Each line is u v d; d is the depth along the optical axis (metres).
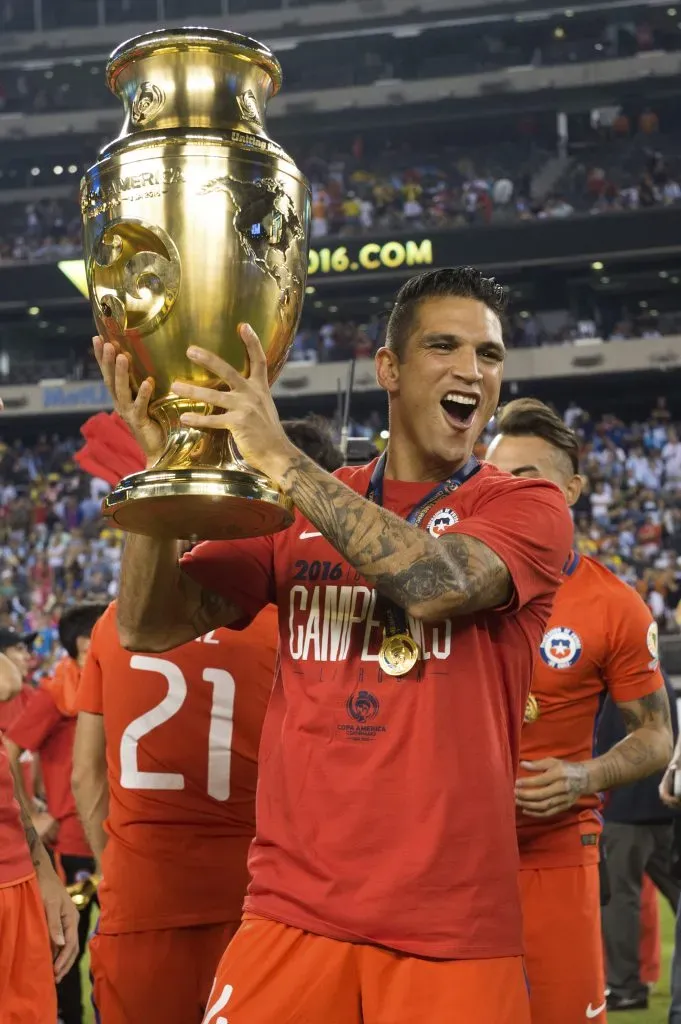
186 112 1.70
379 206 27.42
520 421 3.02
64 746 4.96
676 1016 3.09
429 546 1.73
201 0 31.11
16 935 2.40
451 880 1.77
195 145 1.64
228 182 1.64
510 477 2.00
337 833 1.81
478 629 1.88
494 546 1.80
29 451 26.80
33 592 21.77
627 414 27.30
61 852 4.93
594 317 28.50
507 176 28.36
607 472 23.20
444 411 1.95
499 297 1.99
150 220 1.63
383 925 1.76
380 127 29.62
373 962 1.77
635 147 28.28
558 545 1.91
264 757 1.95
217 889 2.67
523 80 28.55
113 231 1.66
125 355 1.71
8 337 30.41
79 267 27.20
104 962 2.71
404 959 1.76
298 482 1.70
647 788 4.78
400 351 1.98
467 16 29.39
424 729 1.81
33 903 2.45
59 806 4.96
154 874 2.67
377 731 1.83
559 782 2.54
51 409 27.38
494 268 26.19
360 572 1.75
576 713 2.80
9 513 24.39
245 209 1.65
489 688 1.87
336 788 1.82
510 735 1.93
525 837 2.67
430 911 1.76
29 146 30.70
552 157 28.78
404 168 29.33
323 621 1.92
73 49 31.33
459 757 1.81
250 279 1.65
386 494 2.03
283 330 1.74
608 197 26.72
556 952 2.65
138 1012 2.68
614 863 4.87
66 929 2.56
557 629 2.78
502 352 1.99
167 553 1.98
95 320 1.73
